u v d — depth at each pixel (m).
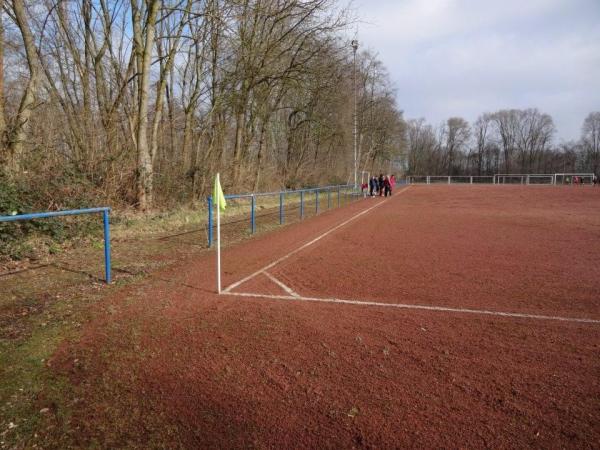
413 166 92.62
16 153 9.90
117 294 5.94
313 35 19.36
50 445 2.69
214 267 7.75
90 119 12.98
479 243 10.39
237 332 4.55
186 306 5.43
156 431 2.84
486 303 5.57
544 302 5.61
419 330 4.62
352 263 8.12
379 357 3.96
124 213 12.53
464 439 2.76
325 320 4.93
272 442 2.74
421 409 3.10
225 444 2.72
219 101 18.00
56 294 5.91
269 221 15.27
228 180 19.86
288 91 24.47
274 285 6.49
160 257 8.59
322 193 32.09
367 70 40.69
